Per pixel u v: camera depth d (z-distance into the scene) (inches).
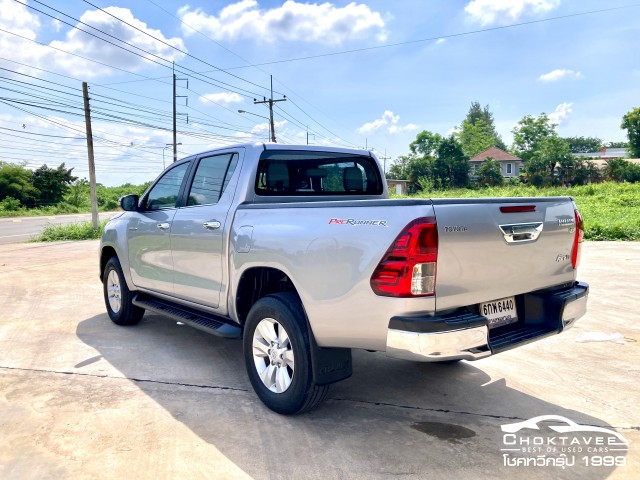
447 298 105.3
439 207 103.4
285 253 124.3
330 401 139.3
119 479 100.0
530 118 3164.4
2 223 1464.1
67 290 310.0
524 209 120.3
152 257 186.7
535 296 129.6
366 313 108.3
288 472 102.4
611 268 364.8
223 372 162.4
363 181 180.5
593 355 178.5
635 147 2967.5
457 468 104.2
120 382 153.3
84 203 2524.6
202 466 104.7
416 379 156.5
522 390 147.3
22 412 131.5
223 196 154.6
